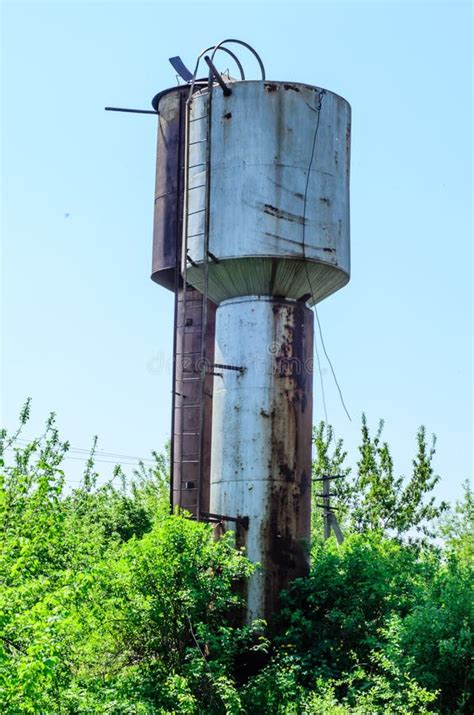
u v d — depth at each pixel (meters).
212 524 22.78
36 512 16.38
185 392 26.19
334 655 21.19
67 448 23.70
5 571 14.79
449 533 43.09
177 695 18.41
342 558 23.28
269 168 23.44
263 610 22.03
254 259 23.05
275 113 23.72
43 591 15.08
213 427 23.70
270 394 23.11
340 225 24.19
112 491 33.53
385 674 20.27
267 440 22.89
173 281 27.69
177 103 28.17
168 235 27.53
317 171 23.89
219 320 24.06
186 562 20.31
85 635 18.30
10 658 13.02
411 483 35.59
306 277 23.50
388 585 22.53
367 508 35.69
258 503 22.62
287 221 23.28
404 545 34.88
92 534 23.19
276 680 19.88
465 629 19.41
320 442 38.03
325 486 30.36
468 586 20.55
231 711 18.69
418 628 19.70
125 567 20.11
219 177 23.69
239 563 21.12
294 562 22.61
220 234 23.42
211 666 19.42
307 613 22.22
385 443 36.25
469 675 19.08
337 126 24.59
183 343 26.52
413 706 18.53
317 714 18.31
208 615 20.98
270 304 23.53
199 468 23.00
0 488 15.41
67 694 15.78
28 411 23.66
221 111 23.95
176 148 27.91
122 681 18.91
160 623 20.11
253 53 25.25
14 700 12.34
